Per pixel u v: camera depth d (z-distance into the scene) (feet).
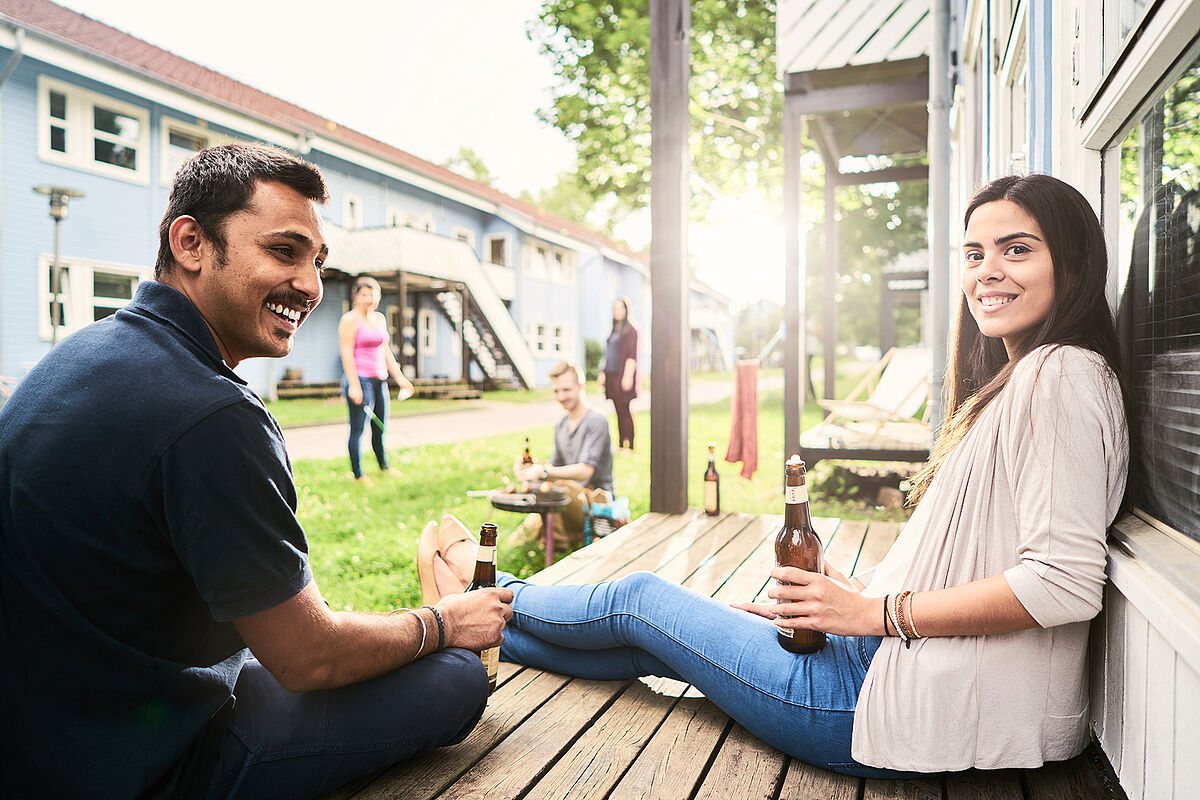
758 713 5.49
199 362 4.14
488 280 67.56
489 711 6.50
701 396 64.08
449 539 7.52
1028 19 8.17
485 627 5.70
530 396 65.98
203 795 4.51
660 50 15.43
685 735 6.16
